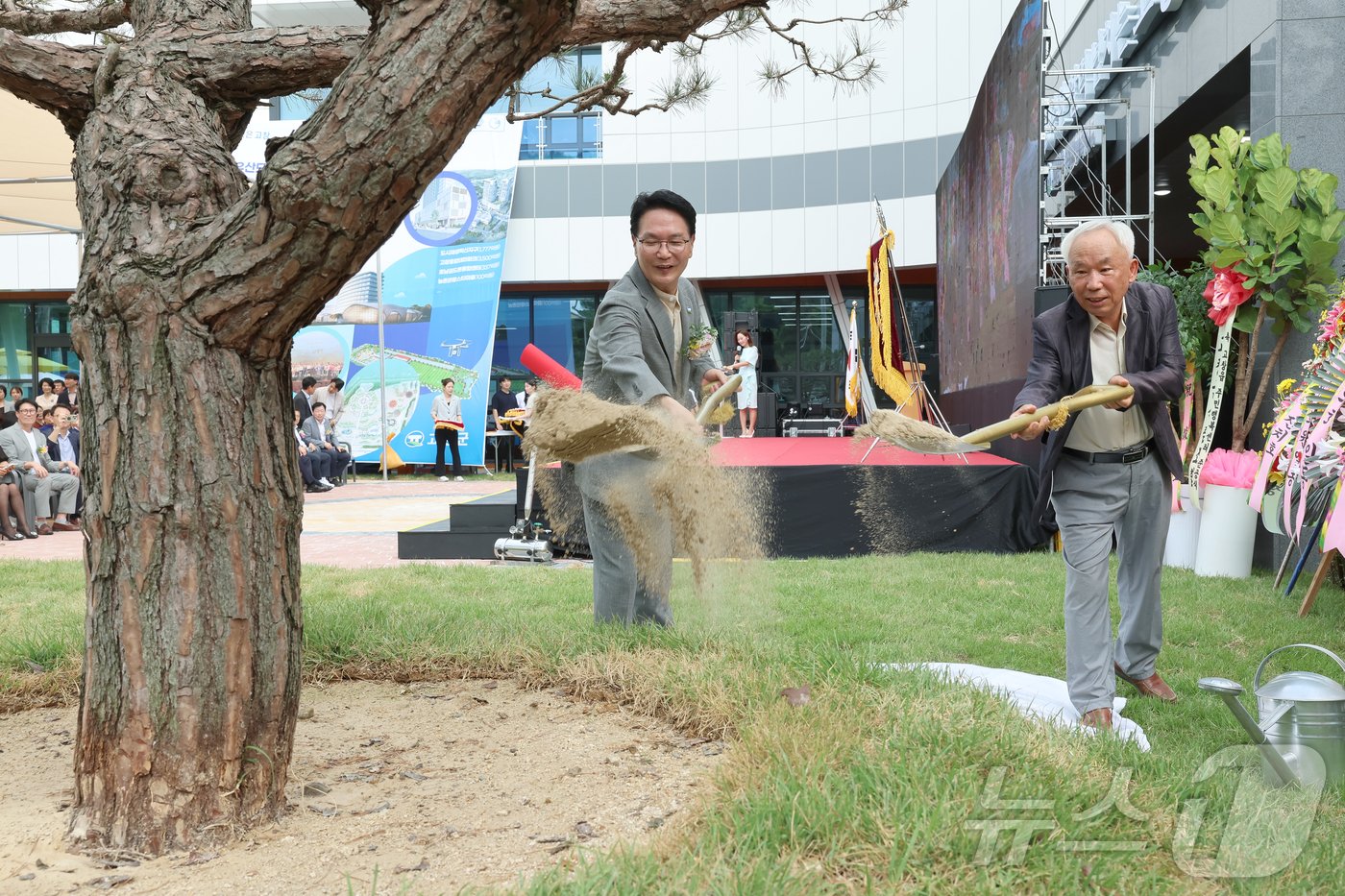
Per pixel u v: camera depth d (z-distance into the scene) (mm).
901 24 20906
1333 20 7480
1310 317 7297
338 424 21594
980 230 13672
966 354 15289
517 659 4039
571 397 3078
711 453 3650
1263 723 2895
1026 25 10391
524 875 2049
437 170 2219
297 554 2596
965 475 8656
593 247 22953
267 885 2105
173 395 2367
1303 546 6426
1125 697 4172
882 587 6652
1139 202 13688
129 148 2490
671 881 1913
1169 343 3805
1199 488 7527
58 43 2822
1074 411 3598
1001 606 5984
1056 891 2006
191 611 2352
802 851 2123
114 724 2344
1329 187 7035
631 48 4945
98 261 2420
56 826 2443
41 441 12102
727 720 3133
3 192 14367
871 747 2682
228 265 2309
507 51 2090
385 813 2525
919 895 1957
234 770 2395
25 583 7109
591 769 2859
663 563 4168
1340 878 2256
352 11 21344
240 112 2883
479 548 9195
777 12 19906
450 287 21672
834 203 21797
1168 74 10289
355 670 4039
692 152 22578
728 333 20094
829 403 23406
